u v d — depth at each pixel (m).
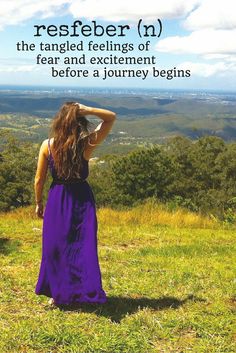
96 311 4.33
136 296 4.92
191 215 12.66
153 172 36.66
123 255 7.02
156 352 3.59
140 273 5.84
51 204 4.29
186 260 6.89
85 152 4.27
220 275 5.95
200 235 9.95
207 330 3.99
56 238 4.26
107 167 39.91
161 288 5.21
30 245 7.54
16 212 13.38
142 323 4.10
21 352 3.51
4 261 6.20
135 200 35.38
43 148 4.29
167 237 9.28
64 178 4.29
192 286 5.30
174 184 38.59
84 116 4.26
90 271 4.23
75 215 4.30
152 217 11.98
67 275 4.26
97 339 3.72
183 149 48.78
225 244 8.91
